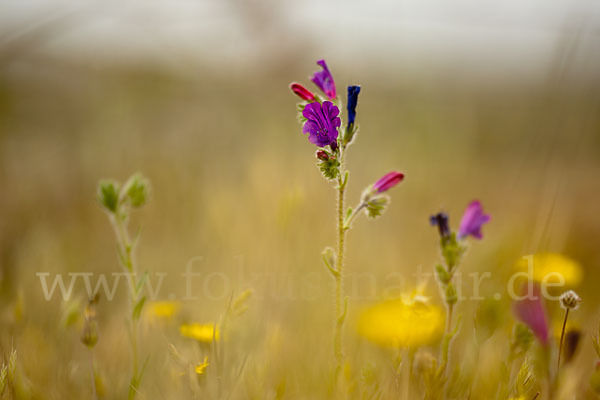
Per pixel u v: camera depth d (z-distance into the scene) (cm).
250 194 91
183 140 125
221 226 87
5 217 93
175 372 66
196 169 110
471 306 74
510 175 111
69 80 140
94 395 65
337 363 64
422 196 106
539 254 76
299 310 77
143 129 125
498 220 91
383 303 71
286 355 69
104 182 67
